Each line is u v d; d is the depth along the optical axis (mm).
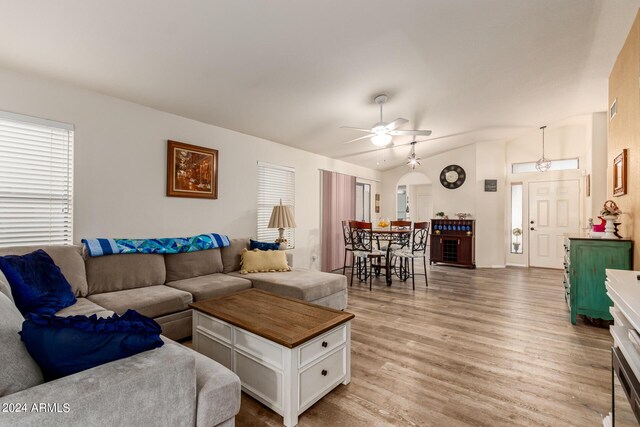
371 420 1732
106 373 1022
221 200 4113
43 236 2688
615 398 1456
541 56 3205
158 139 3439
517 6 2381
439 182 7336
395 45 2709
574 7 2457
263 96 3404
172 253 3258
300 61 2793
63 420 890
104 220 3010
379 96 3662
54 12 1949
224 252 3771
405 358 2469
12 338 977
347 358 2102
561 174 6422
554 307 3838
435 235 7059
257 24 2252
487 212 6766
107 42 2275
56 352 1029
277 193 5023
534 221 6723
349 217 6785
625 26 2746
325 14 2219
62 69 2555
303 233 5547
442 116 4812
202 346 2270
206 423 1253
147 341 1159
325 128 4602
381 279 5504
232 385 1356
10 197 2527
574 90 4211
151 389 1078
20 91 2543
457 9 2332
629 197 2926
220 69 2799
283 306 2307
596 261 3154
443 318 3414
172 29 2207
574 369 2311
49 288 2111
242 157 4406
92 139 2934
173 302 2594
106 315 2113
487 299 4188
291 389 1677
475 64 3242
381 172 8258
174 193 3545
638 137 2639
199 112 3600
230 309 2234
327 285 3381
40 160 2660
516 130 6234
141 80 2830
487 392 2008
